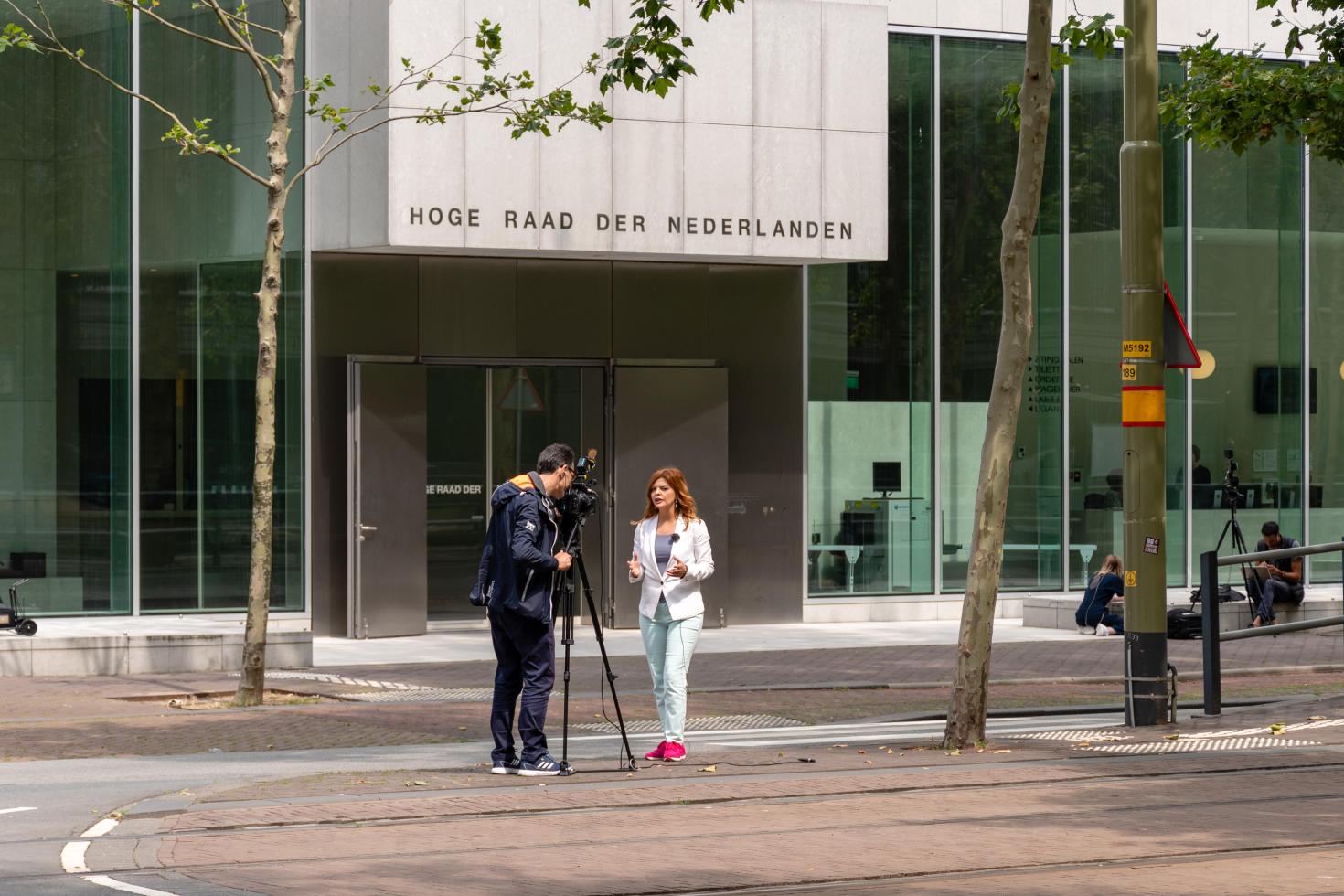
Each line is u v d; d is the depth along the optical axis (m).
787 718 15.75
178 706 16.27
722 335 25.48
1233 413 28.91
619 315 24.95
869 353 26.39
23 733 14.35
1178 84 28.41
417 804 10.32
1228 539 28.78
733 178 23.91
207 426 23.19
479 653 21.67
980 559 12.91
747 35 23.95
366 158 22.53
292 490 23.52
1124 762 12.18
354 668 19.67
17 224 22.50
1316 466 29.52
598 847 9.19
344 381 23.62
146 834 9.48
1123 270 14.30
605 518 24.83
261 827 9.70
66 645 18.73
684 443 24.98
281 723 15.07
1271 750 12.74
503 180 22.70
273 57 23.14
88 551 22.72
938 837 9.51
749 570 25.62
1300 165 29.33
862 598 26.38
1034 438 27.38
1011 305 12.89
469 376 24.41
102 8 22.77
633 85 14.42
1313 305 29.47
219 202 23.27
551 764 11.60
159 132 23.02
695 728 15.02
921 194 26.62
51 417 22.61
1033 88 12.74
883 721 15.33
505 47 22.64
